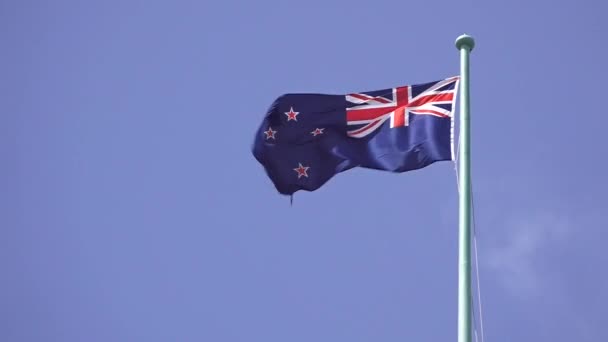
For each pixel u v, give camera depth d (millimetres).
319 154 51562
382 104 51406
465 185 41250
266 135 52125
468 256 39281
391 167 49531
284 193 51469
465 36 45656
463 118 43469
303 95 52500
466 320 37750
